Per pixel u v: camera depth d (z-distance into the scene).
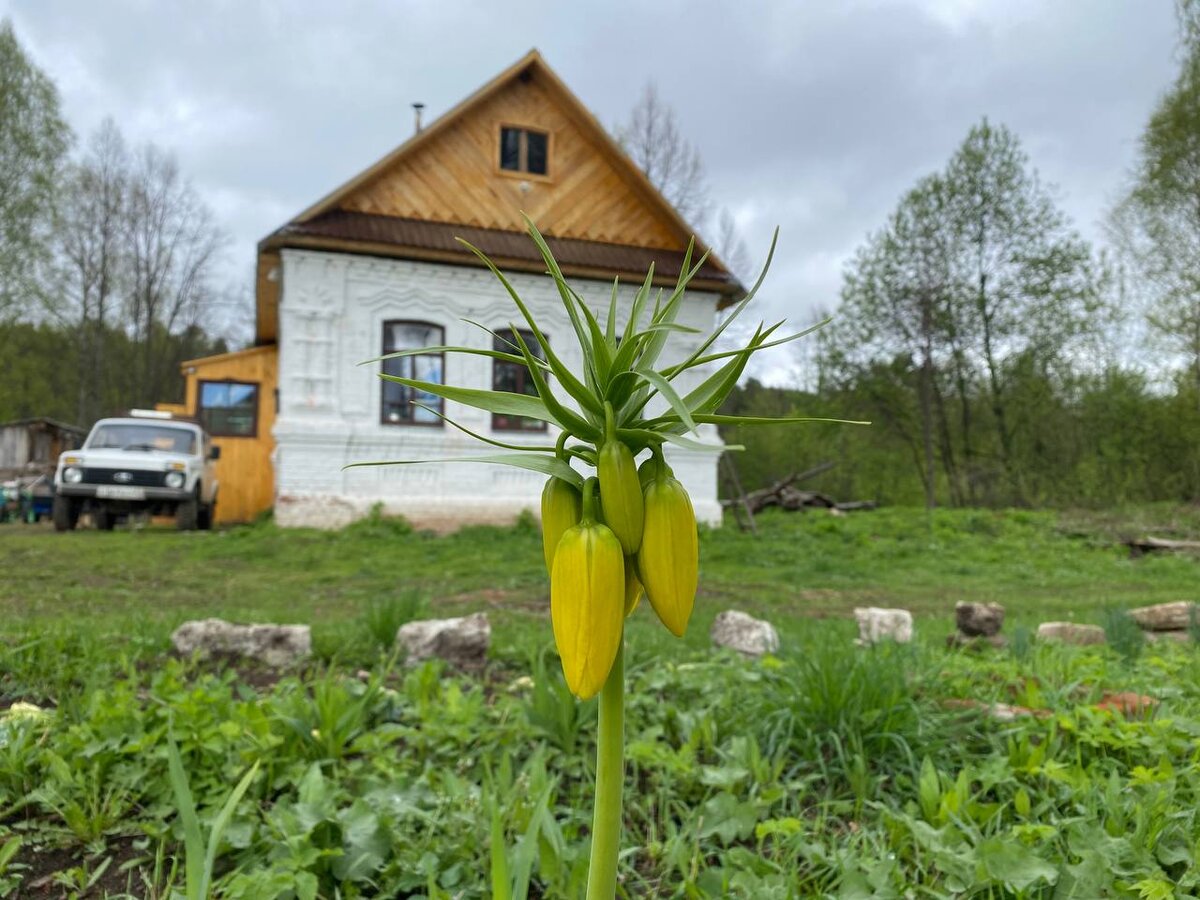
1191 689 3.59
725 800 2.65
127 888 2.28
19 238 32.72
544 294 14.96
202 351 43.12
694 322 15.98
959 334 26.05
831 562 12.62
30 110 32.75
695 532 1.08
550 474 1.08
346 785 2.91
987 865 2.08
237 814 2.52
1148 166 24.36
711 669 4.18
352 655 4.72
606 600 1.02
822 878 2.28
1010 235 25.33
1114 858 2.11
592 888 1.14
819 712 3.10
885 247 26.22
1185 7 23.45
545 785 2.62
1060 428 25.89
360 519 13.87
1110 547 15.92
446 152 15.03
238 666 4.53
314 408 13.82
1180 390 23.73
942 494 31.20
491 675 4.58
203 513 16.25
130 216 39.81
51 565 10.18
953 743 3.04
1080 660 4.06
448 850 2.39
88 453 14.30
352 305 14.08
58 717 3.16
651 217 16.30
